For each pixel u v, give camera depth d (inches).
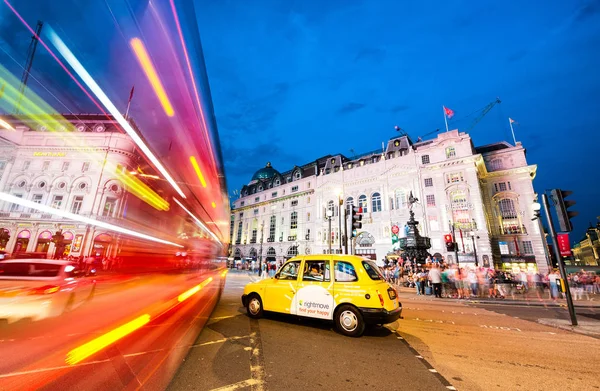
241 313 301.4
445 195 1363.2
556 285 556.4
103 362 152.3
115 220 735.7
